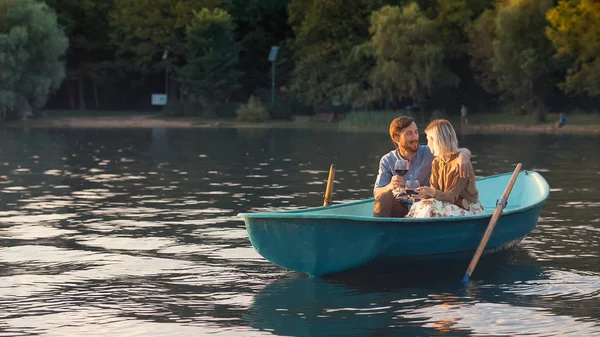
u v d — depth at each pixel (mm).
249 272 8117
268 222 7676
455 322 6281
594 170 19891
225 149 29203
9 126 52875
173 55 69375
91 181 17312
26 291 7320
